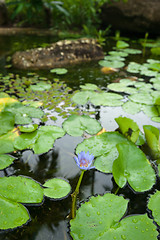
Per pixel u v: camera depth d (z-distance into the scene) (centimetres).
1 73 211
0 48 275
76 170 119
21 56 230
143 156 118
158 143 128
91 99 177
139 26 383
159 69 236
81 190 109
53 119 153
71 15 413
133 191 109
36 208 101
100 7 411
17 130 139
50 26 405
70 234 92
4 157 121
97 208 97
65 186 108
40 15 414
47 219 97
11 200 98
